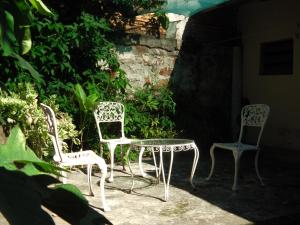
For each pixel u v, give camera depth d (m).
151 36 7.38
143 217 3.69
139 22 7.22
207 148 7.77
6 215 0.41
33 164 0.51
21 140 0.57
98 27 6.32
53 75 6.14
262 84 7.40
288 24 6.77
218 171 5.80
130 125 6.74
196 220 3.61
